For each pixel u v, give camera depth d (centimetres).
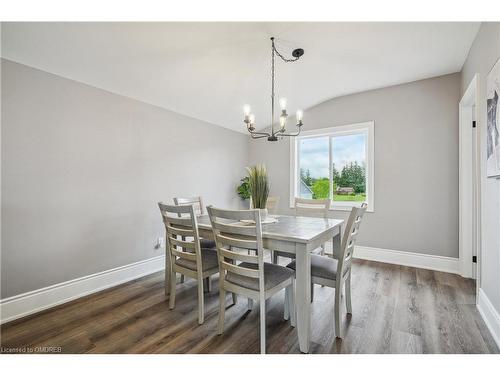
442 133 313
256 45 234
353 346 168
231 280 176
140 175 301
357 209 176
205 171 390
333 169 401
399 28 217
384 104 349
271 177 452
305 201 310
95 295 246
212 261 206
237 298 239
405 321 197
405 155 335
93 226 257
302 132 416
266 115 408
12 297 204
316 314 209
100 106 263
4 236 202
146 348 166
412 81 329
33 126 216
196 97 319
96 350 164
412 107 330
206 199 391
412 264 330
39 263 220
